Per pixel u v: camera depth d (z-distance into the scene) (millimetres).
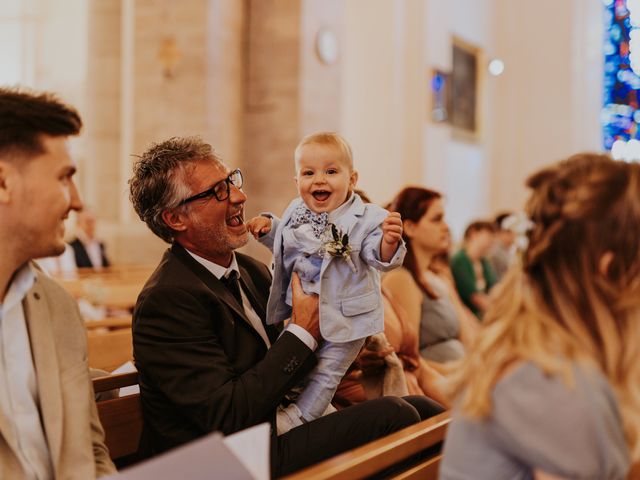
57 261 8406
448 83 14250
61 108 1900
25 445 1904
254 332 2537
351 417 2480
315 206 2551
